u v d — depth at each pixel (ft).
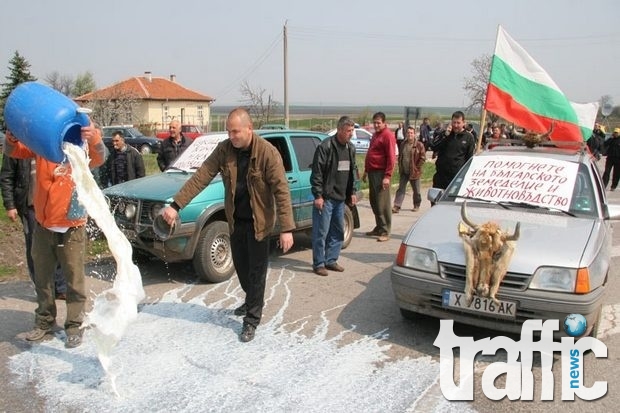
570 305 12.60
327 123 150.71
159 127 168.45
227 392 11.95
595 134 56.39
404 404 11.54
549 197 16.55
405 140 37.09
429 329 15.62
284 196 14.24
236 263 15.25
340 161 21.12
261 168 14.15
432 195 18.63
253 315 14.88
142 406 11.36
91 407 11.34
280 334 15.21
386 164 26.43
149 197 19.11
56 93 12.32
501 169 17.97
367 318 16.52
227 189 14.69
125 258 12.16
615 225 32.99
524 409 11.43
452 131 24.48
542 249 13.50
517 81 22.85
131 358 13.60
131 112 157.99
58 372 12.86
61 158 12.15
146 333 15.16
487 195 17.21
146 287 19.45
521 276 13.03
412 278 14.30
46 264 14.24
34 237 14.12
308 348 14.28
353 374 12.85
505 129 47.34
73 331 14.30
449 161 24.50
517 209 16.38
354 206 26.32
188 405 11.40
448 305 13.74
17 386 12.20
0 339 14.67
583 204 16.22
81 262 14.15
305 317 16.58
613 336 15.25
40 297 14.52
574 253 13.30
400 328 15.69
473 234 13.73
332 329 15.61
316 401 11.60
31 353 13.87
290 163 23.50
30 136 11.81
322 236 21.20
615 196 47.39
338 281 20.47
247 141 13.94
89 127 12.57
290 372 12.91
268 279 20.70
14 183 16.56
